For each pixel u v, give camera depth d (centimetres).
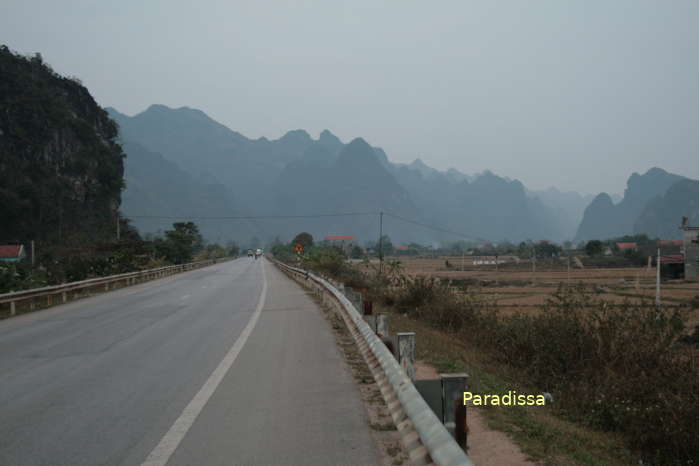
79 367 788
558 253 13738
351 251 12088
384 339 574
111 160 8862
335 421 518
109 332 1156
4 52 7644
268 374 725
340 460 419
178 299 1988
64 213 7269
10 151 6900
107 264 2931
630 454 495
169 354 881
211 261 7356
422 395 369
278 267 5566
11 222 6475
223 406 571
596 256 10738
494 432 488
